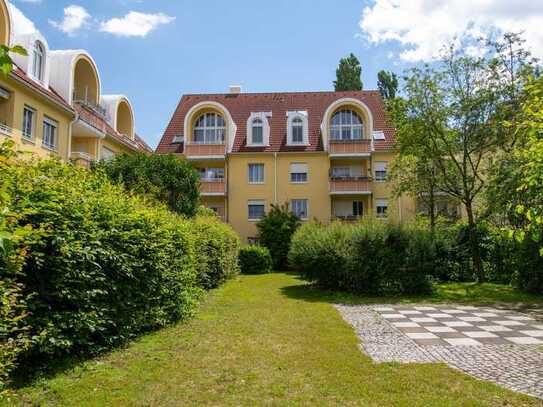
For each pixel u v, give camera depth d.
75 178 7.03
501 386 5.28
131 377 5.43
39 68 19.47
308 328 8.90
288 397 4.84
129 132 29.94
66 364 5.68
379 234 15.66
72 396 4.72
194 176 21.72
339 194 32.66
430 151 19.67
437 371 5.87
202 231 15.12
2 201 2.71
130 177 19.55
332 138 34.66
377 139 34.25
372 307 12.60
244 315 10.41
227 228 21.00
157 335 7.94
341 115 34.91
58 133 20.30
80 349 6.20
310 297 14.64
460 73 19.33
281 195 33.56
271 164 33.88
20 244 4.21
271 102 38.69
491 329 9.17
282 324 9.31
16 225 4.03
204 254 14.23
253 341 7.57
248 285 18.45
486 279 19.84
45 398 4.64
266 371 5.78
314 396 4.87
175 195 20.92
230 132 34.34
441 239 19.34
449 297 14.84
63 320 5.55
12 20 17.64
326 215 33.06
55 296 5.48
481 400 4.77
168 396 4.82
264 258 27.67
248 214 33.66
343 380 5.45
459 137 19.53
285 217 30.97
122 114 29.81
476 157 20.62
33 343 5.00
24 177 5.25
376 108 37.12
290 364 6.14
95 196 6.86
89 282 6.07
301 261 17.38
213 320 9.60
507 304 13.23
